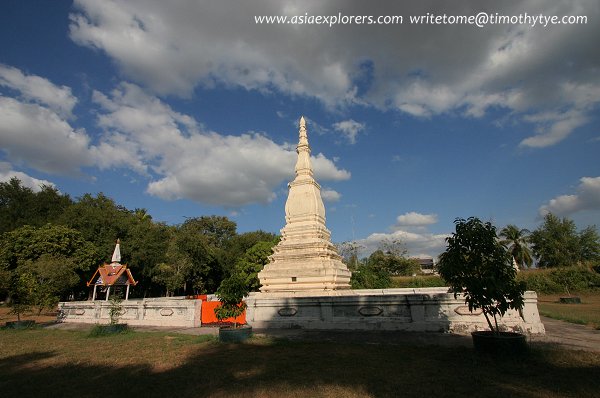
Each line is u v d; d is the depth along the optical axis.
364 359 10.18
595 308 25.81
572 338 12.57
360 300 16.34
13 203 49.00
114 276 31.86
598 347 10.89
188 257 51.66
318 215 26.98
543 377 7.92
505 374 8.28
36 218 48.00
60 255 35.22
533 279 47.69
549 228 68.25
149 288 57.28
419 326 15.02
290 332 15.85
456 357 10.05
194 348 12.44
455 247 11.09
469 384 7.64
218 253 62.03
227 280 14.66
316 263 23.45
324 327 16.48
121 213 54.22
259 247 42.75
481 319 14.23
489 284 10.35
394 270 56.75
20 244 37.00
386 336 14.00
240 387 7.79
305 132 30.16
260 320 17.91
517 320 13.77
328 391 7.39
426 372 8.64
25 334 17.48
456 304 14.79
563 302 35.12
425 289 25.31
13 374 9.53
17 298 21.42
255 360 10.36
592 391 6.88
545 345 11.27
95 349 12.91
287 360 10.30
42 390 8.00
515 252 63.59
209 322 19.73
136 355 11.59
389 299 15.84
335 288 23.23
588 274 46.34
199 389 7.75
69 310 23.69
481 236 10.73
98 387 8.16
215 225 72.38
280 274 23.92
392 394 7.12
